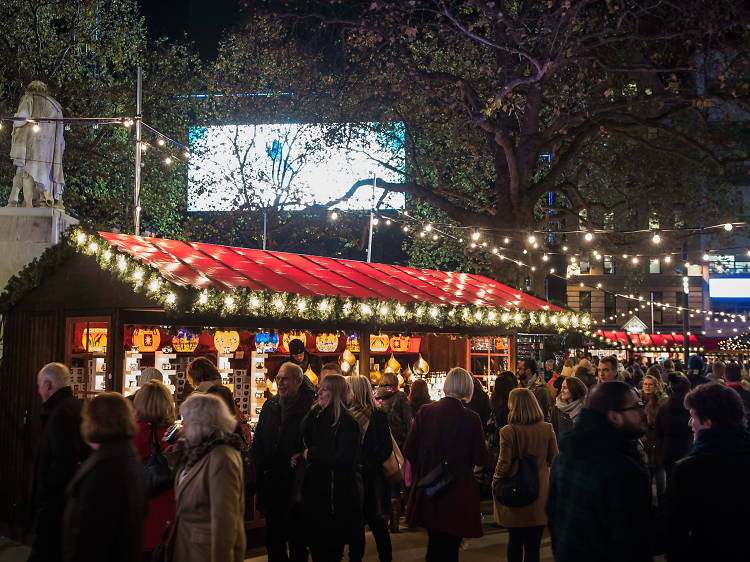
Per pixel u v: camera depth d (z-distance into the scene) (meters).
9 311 9.07
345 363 11.09
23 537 7.99
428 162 23.14
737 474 3.26
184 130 25.30
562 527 3.44
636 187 21.83
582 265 44.12
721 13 15.38
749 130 20.22
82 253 8.10
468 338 12.56
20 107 10.44
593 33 14.87
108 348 7.77
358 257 36.72
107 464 3.46
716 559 3.23
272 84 24.92
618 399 3.45
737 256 40.94
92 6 22.56
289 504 5.87
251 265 9.52
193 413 3.95
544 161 23.42
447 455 5.43
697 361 11.98
